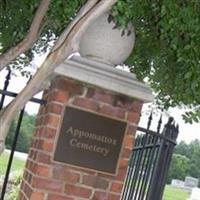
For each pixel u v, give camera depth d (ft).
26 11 14.78
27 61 18.97
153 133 14.73
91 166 12.68
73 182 12.53
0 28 15.93
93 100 12.77
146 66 17.56
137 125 13.14
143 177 15.84
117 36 12.83
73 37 8.87
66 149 12.50
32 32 9.42
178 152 87.51
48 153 12.38
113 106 12.94
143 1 12.62
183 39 12.47
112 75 12.73
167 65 15.64
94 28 12.86
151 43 15.47
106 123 12.85
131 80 12.91
